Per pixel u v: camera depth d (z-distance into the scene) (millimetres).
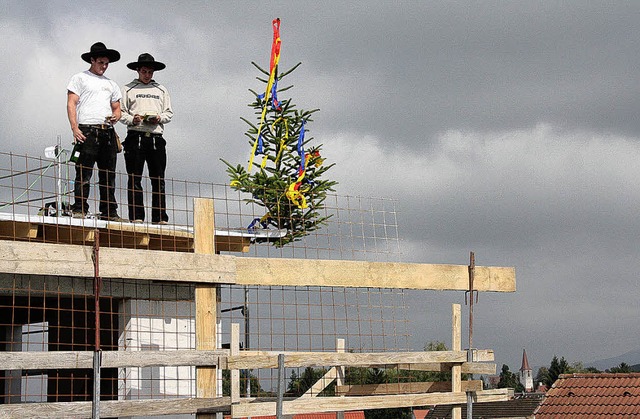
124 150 13055
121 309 12398
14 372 14305
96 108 12117
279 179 14625
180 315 12812
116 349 12648
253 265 11750
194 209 11484
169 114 13234
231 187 14555
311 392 14008
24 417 9617
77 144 12109
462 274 13641
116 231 12078
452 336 13133
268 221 14367
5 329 14445
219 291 12703
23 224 11266
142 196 12938
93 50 12109
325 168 15078
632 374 21781
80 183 11781
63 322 13695
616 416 20391
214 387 11219
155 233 12250
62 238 11977
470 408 12914
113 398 13234
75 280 11844
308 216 14758
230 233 13180
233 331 11320
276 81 15375
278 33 15508
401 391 13711
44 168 11758
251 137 15320
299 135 15250
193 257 11242
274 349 12250
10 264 9867
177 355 10844
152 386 12594
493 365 12820
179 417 13000
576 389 21797
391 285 12938
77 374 13859
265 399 12172
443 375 17328
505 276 14055
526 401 25516
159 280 11180
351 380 17031
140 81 13219
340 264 12508
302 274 12148
